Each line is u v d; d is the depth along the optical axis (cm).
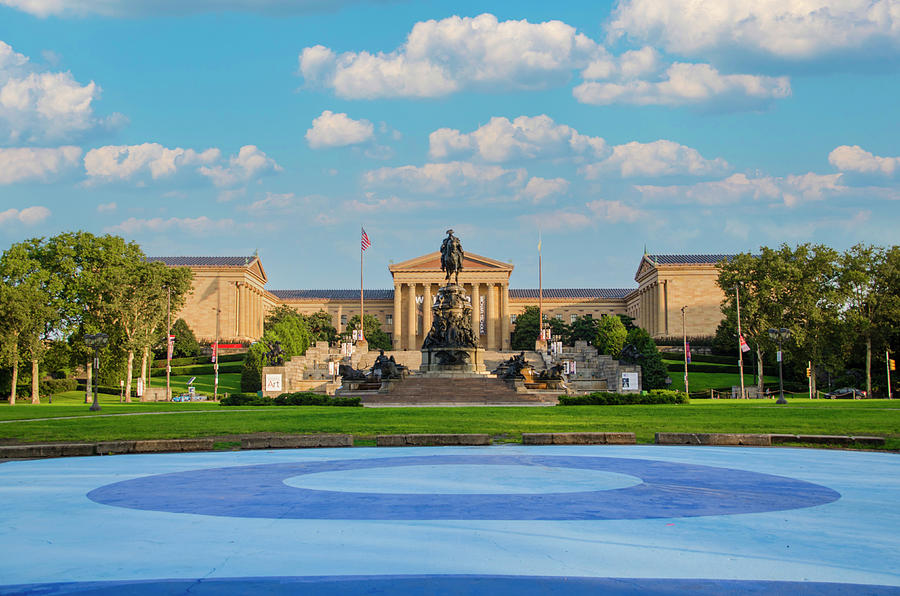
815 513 1819
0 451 3103
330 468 2683
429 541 1541
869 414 4791
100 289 10594
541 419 4622
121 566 1363
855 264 11894
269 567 1355
